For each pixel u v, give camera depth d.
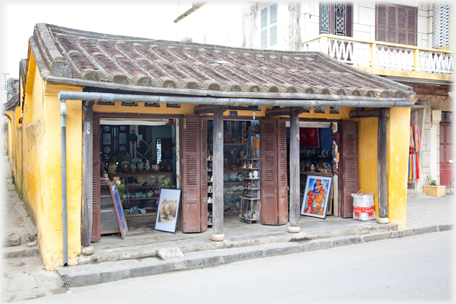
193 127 7.79
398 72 11.26
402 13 13.88
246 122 9.84
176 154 8.16
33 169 7.99
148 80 5.94
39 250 6.65
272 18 13.67
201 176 7.87
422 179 13.66
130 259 6.18
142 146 10.11
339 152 9.30
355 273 5.82
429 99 13.56
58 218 5.82
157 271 5.87
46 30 7.43
